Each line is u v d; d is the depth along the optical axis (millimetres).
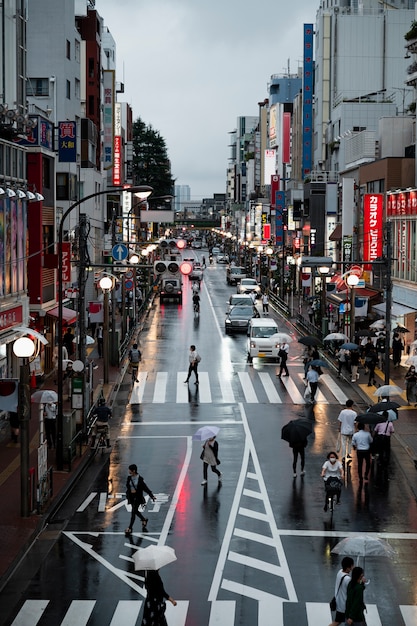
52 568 20047
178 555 20859
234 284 113375
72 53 72000
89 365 34688
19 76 39031
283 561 20469
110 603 17984
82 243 33844
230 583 19094
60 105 68938
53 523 23422
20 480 25078
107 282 41656
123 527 23047
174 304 87500
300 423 27953
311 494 26016
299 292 95500
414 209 51062
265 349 51438
